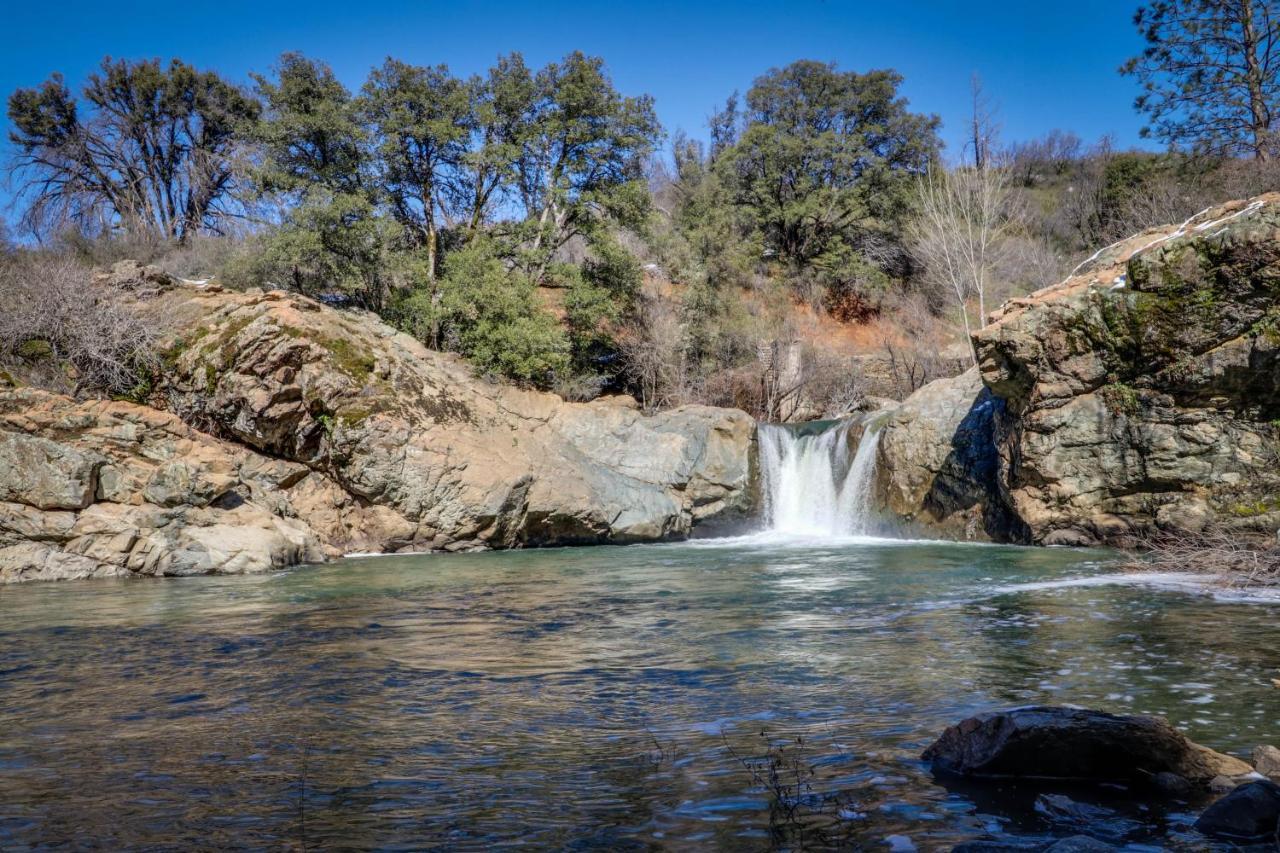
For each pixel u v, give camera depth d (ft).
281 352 64.75
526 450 72.33
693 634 31.04
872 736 18.48
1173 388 53.42
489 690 23.24
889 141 150.61
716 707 21.18
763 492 80.48
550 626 33.14
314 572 53.16
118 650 29.09
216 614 36.68
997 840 12.95
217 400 66.08
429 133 92.43
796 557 57.82
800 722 19.70
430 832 13.78
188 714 21.08
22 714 21.18
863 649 27.63
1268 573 40.81
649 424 79.30
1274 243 48.55
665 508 73.82
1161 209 103.09
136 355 68.28
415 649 28.91
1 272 76.79
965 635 29.43
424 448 65.82
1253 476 51.75
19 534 51.26
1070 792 15.24
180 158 129.70
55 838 13.64
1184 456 53.47
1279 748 16.60
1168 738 15.71
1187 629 29.30
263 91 93.97
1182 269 51.90
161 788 15.92
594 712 20.93
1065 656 25.73
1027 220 144.36
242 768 17.03
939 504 69.26
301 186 90.38
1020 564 49.80
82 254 108.37
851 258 140.46
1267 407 51.57
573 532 70.85
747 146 144.36
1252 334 50.06
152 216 127.54
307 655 28.04
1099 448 56.44
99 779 16.43
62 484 52.70
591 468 74.33
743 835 13.48
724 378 107.45
